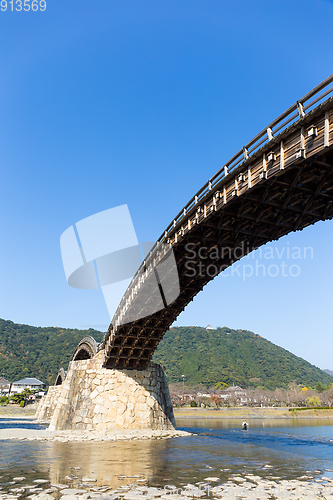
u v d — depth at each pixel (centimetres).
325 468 2303
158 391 5147
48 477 1905
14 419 9575
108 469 2166
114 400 4650
